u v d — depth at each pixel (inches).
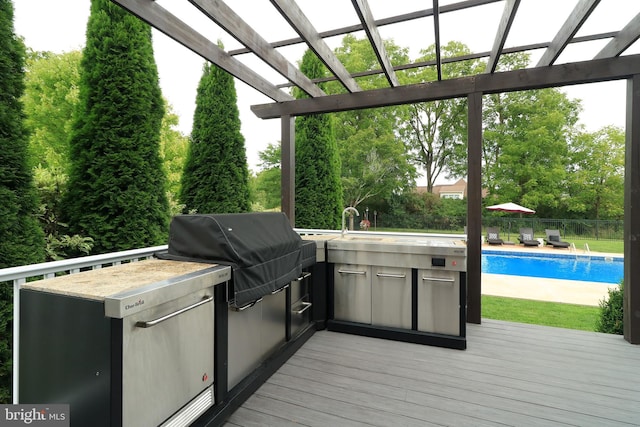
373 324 121.3
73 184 151.5
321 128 293.3
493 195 665.0
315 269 124.4
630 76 113.0
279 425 69.8
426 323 114.0
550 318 166.9
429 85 137.6
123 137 154.9
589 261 409.7
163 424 55.8
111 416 47.6
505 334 121.6
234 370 77.0
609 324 127.3
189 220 78.7
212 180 227.9
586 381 87.7
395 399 79.5
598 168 631.8
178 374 58.9
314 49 108.6
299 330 113.1
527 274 359.3
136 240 153.4
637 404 77.1
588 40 111.3
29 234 106.3
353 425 69.7
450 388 84.5
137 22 159.3
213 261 73.9
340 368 95.3
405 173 683.4
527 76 123.6
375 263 119.8
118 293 49.2
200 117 235.3
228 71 123.3
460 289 109.7
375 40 106.3
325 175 293.9
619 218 615.2
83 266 76.7
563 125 639.8
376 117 656.4
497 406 76.5
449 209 699.4
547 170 628.4
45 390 53.6
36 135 319.9
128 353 49.0
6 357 97.7
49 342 52.9
